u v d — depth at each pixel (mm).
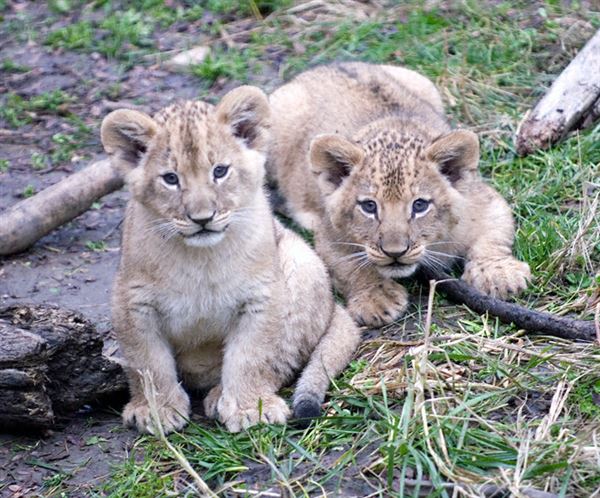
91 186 14148
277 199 14820
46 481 9641
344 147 12016
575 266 11953
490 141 14844
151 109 16656
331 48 17422
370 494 8805
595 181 13367
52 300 12953
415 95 14625
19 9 19547
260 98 10391
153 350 10258
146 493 9344
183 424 10180
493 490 8453
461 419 9234
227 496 9172
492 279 11781
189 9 19016
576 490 8438
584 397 9602
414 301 12039
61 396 10219
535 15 17578
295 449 9539
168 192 9875
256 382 10258
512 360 10359
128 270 10141
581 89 14477
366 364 10719
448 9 17984
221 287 10086
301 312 10625
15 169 15648
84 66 17844
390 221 11539
